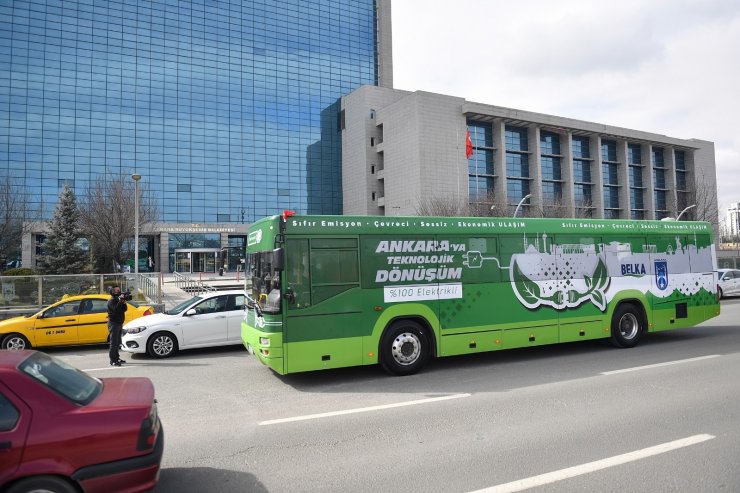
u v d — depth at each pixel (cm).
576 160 6956
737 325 1403
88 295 1322
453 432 545
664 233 1134
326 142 7038
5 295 1689
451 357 1009
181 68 6222
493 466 448
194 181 6144
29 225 3525
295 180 6756
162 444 373
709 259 1191
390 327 844
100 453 330
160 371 948
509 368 892
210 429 580
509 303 939
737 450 471
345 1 7450
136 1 6044
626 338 1068
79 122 5625
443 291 884
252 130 6556
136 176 2372
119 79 5869
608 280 1050
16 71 5391
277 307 766
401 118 6116
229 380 852
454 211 4922
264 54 6762
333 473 442
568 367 885
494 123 6369
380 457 477
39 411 326
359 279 823
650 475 420
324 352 790
